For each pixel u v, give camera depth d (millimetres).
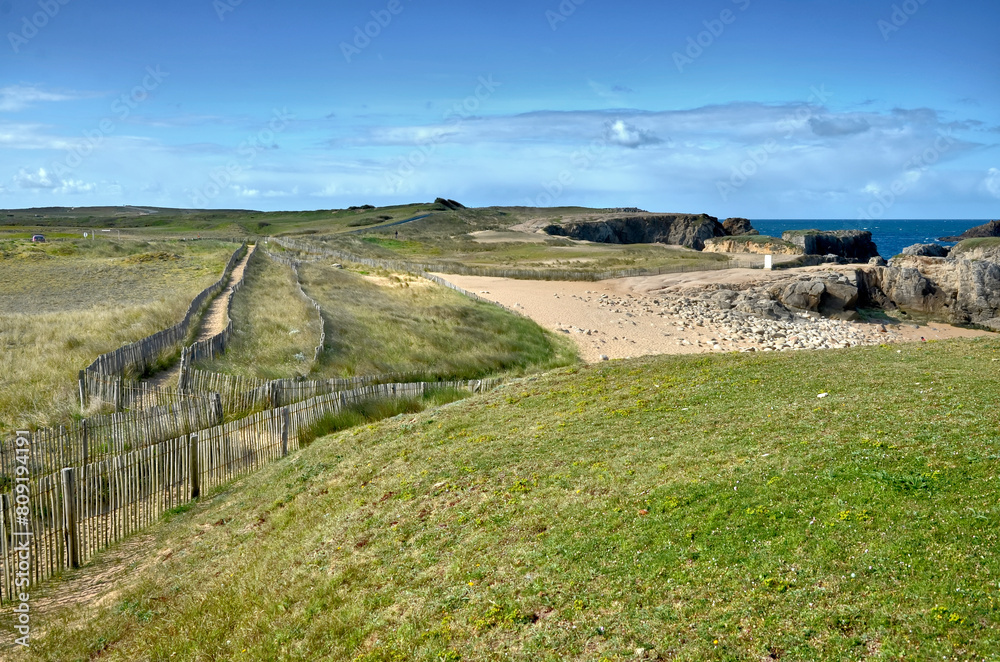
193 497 18812
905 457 11875
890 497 10555
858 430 13969
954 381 17375
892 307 66125
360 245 119875
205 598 12797
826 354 24219
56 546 14766
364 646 10234
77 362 27750
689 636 8719
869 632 8047
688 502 11945
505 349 44906
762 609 8867
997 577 8328
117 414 19875
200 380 25234
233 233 153625
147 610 12883
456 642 9820
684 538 10828
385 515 14719
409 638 10055
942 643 7613
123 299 54281
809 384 19203
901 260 69125
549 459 15992
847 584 8891
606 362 27141
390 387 27828
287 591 12312
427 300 60781
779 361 23281
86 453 18625
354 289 63094
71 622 12695
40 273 66688
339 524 14836
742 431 15383
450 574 11602
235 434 20375
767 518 10805
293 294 55844
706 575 9812
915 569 8836
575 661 8820
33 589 14047
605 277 84688
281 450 22422
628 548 10984
